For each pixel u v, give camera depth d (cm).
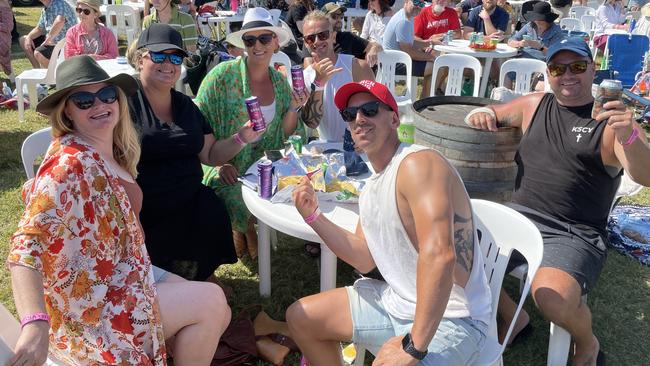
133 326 195
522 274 267
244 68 336
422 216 183
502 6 973
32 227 174
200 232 306
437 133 321
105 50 643
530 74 588
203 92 337
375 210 204
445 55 595
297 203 224
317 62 379
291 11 788
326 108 371
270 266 349
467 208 203
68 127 197
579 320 246
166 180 295
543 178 285
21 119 620
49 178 179
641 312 327
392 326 215
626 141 242
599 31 970
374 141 203
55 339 191
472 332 203
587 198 276
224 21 919
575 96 274
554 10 1078
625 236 397
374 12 806
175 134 293
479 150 310
